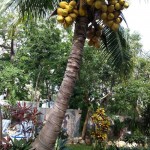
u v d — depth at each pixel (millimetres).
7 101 17906
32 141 6785
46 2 7641
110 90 20672
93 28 6664
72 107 21609
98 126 14914
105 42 7703
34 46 18375
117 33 9164
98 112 15070
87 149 16406
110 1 6348
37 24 18031
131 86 19516
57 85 21125
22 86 19328
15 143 6629
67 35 18641
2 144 6539
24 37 19422
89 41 6824
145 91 19109
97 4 6164
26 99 21594
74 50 6266
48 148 5973
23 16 7672
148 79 22141
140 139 17234
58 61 18219
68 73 6168
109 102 21203
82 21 6336
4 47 20703
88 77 19344
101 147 14648
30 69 19266
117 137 19375
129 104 19969
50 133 5980
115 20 6500
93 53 18344
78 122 21203
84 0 6246
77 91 19578
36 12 7766
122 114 22641
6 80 17625
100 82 20594
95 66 18938
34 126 7672
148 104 16969
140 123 17469
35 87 21641
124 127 19141
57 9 6273
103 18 6391
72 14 6223
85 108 21703
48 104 22672
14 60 19578
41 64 18922
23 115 7422
